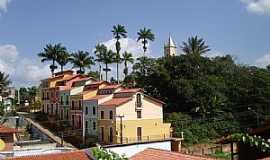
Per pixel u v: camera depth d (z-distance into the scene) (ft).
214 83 273.13
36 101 392.68
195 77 279.08
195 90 269.03
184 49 343.87
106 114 235.40
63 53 363.76
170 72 283.18
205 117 265.75
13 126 279.90
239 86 279.69
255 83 274.36
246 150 65.62
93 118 247.29
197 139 245.86
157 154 72.84
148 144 88.02
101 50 356.38
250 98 269.64
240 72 293.02
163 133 241.76
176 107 274.98
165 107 276.62
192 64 282.56
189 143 240.32
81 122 262.06
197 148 232.12
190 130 250.16
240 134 51.93
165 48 424.87
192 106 270.87
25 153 106.42
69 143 237.45
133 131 231.91
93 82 285.02
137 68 304.71
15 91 422.00
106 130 234.58
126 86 294.46
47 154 79.71
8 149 123.65
